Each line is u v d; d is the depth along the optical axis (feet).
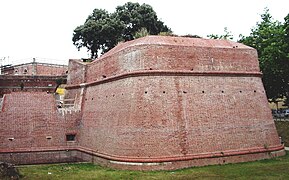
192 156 81.25
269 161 88.02
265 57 128.16
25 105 102.37
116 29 174.70
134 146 79.51
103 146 89.71
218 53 92.84
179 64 86.63
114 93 90.58
